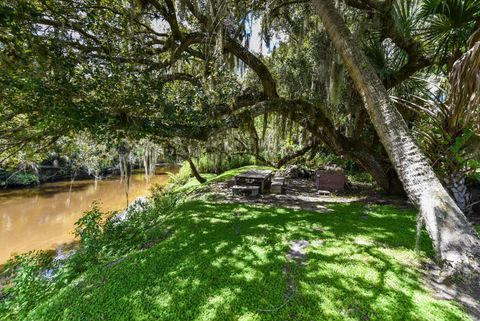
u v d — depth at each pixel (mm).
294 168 9016
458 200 3639
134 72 3711
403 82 5062
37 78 2580
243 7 4629
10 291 2885
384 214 4055
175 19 4266
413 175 2457
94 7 3412
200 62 5785
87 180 16812
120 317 1886
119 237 3887
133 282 2324
